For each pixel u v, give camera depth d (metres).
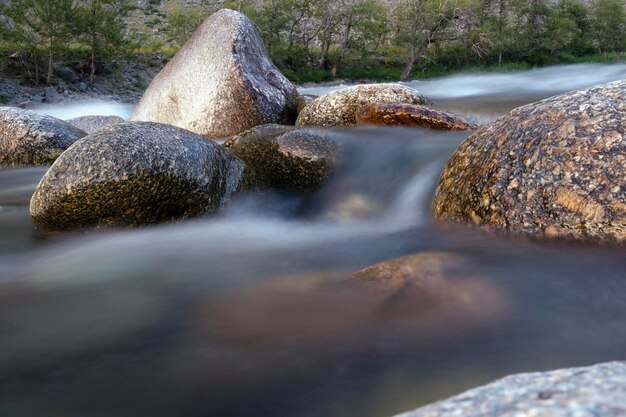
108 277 4.12
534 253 3.64
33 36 38.31
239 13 11.11
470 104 11.96
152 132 5.32
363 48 60.69
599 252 3.52
